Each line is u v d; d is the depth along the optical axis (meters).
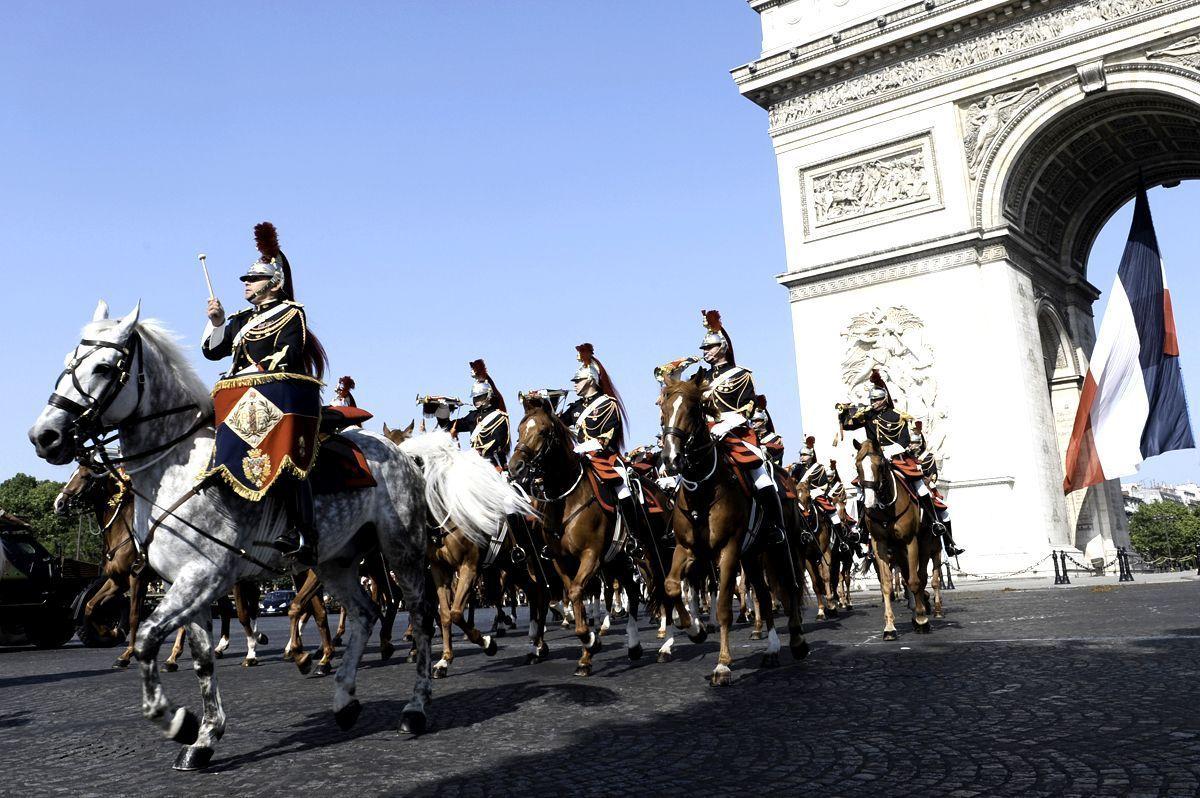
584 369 21.92
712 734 12.55
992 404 54.34
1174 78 51.31
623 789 10.10
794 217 61.84
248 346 12.75
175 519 11.80
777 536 18.58
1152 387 58.06
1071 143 57.78
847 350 58.44
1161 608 27.31
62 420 11.26
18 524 39.22
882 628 26.73
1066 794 9.09
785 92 63.06
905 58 59.34
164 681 22.02
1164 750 10.41
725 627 16.77
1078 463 58.94
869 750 11.19
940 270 56.53
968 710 13.16
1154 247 59.16
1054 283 64.25
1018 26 56.12
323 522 13.21
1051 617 26.53
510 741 12.68
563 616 37.34
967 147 57.28
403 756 12.00
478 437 23.94
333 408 14.20
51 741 14.39
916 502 24.08
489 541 21.59
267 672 23.52
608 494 19.88
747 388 18.53
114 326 11.88
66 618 40.09
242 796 10.40
